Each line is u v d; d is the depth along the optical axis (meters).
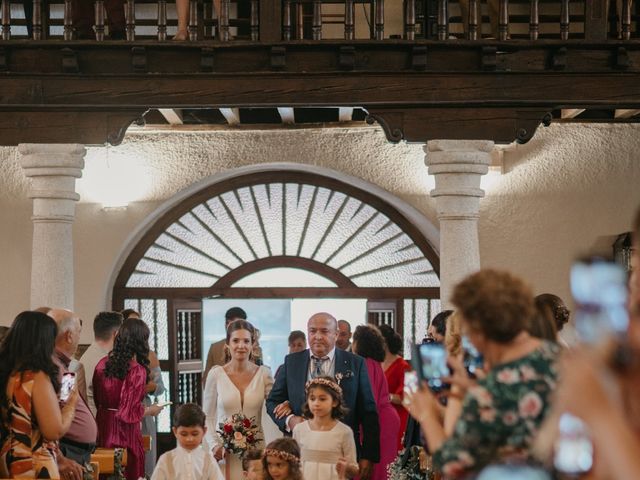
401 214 11.27
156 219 11.23
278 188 11.30
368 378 6.96
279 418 7.05
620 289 2.10
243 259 11.45
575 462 2.69
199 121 10.77
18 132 7.85
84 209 10.77
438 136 7.80
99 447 7.56
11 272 10.73
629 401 2.01
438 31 7.75
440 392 3.93
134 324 7.65
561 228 10.51
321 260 11.45
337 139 10.68
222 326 12.03
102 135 7.85
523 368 3.21
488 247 10.53
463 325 3.37
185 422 7.17
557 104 7.71
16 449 5.15
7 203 10.73
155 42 7.68
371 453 6.76
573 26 10.95
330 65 7.73
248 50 7.74
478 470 3.14
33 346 5.20
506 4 7.71
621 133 10.48
